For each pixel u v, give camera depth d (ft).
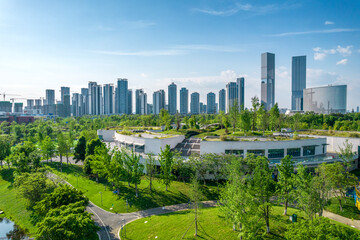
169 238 130.41
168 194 197.47
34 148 312.50
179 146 296.30
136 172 197.57
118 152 224.94
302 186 123.13
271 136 290.97
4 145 310.24
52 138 504.02
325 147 282.56
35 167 259.60
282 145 251.60
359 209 161.38
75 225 106.93
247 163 191.01
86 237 123.44
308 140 264.31
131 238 136.15
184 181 219.00
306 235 83.92
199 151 271.69
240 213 108.17
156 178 234.79
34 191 175.94
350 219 152.05
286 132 335.26
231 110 335.88
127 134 341.00
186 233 132.36
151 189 208.85
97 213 173.37
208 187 208.03
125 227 149.28
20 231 164.04
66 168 295.28
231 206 114.62
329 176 155.94
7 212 193.67
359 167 262.67
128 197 194.90
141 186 217.97
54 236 103.19
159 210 172.55
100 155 221.46
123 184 225.97
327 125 467.52
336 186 171.01
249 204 110.93
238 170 151.33
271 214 130.72
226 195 129.29
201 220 144.97
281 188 146.92
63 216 114.42
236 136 295.89
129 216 165.99
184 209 170.91
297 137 275.18
